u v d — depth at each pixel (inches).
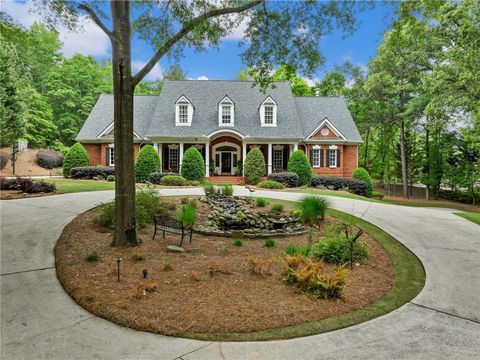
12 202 426.6
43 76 1421.0
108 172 857.5
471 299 198.4
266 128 960.9
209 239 297.6
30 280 204.2
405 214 468.8
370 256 269.0
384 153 1280.8
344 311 172.4
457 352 138.5
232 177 915.4
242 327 150.4
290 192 653.3
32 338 141.2
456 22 609.6
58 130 1401.3
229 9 278.5
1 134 916.6
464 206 918.4
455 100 649.6
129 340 139.7
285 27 345.4
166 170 981.8
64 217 350.6
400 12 328.8
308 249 248.4
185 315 158.6
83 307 169.8
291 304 174.9
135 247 260.1
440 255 284.8
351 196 669.9
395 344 143.3
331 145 995.9
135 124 997.8
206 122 967.6
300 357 130.3
